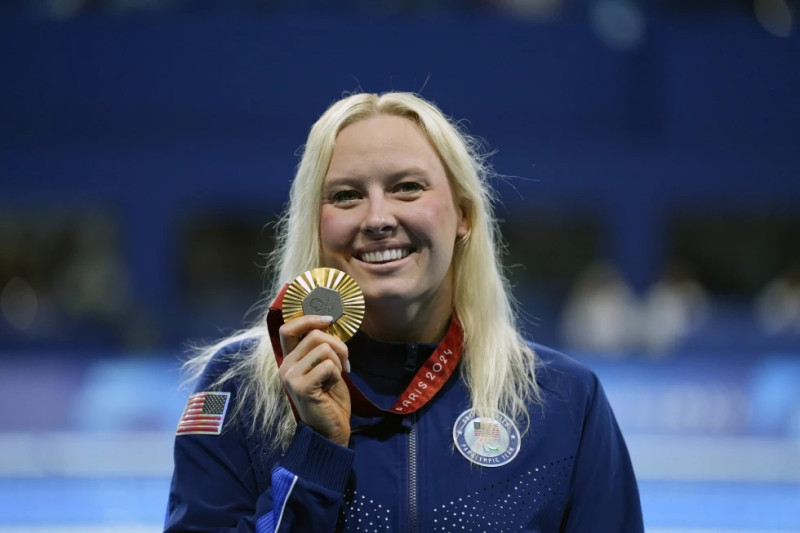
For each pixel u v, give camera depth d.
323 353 7.46
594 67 43.50
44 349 38.66
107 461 25.34
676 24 43.75
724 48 43.72
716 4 44.59
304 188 8.26
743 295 48.75
